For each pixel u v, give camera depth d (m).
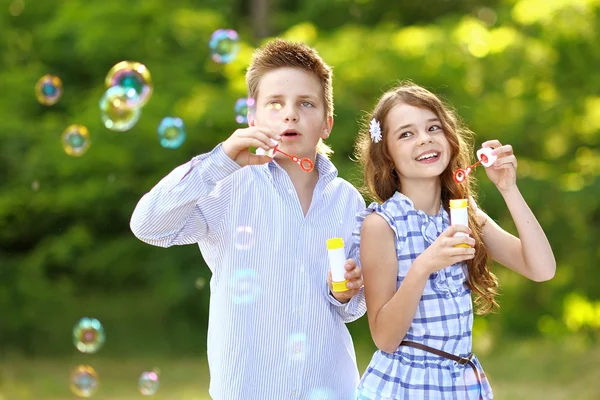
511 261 2.86
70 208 9.75
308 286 2.73
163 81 9.08
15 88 9.41
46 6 9.91
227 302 2.73
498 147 2.75
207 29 9.35
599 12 8.88
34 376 9.05
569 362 9.59
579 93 9.09
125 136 8.88
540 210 9.08
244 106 3.60
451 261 2.48
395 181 2.84
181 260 9.88
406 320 2.56
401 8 10.80
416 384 2.60
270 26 10.62
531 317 10.94
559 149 9.57
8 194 9.38
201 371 9.30
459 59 8.49
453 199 2.69
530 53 8.70
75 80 10.02
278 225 2.76
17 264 10.49
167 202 2.64
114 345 10.28
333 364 2.75
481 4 10.74
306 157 2.83
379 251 2.69
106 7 9.17
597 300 10.49
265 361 2.70
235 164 2.64
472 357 2.70
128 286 11.27
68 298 10.73
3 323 10.38
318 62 2.90
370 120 2.85
